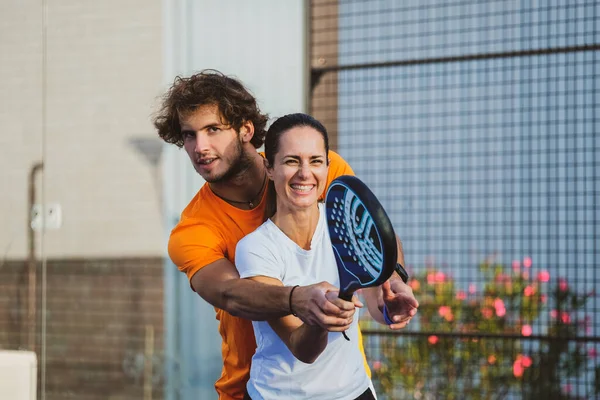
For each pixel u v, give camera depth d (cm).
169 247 334
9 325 603
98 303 618
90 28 625
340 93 604
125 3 627
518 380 595
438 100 573
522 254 561
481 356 609
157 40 623
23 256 605
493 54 537
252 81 623
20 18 622
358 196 243
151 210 618
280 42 618
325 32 613
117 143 621
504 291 612
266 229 305
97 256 621
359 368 322
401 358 623
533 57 563
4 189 611
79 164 621
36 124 614
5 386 494
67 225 617
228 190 333
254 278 296
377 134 614
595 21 534
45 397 616
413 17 604
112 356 620
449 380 613
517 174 599
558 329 576
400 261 342
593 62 536
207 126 322
